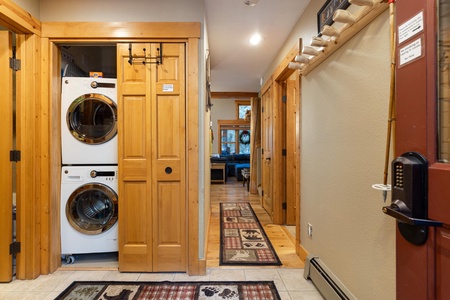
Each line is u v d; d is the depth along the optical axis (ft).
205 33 7.29
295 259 7.59
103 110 7.31
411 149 2.30
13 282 6.24
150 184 6.72
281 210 11.03
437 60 2.11
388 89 3.74
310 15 6.95
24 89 6.37
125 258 6.75
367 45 4.23
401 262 2.46
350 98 4.79
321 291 5.63
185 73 6.71
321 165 6.15
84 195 7.21
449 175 1.89
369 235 4.25
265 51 10.77
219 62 12.35
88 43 6.77
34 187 6.48
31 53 6.37
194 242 6.65
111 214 7.11
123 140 6.74
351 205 4.79
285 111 11.10
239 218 11.98
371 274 4.19
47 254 6.63
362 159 4.42
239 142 29.89
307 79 7.06
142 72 6.71
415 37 2.26
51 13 6.59
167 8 6.62
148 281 6.32
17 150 6.39
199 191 6.76
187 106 6.65
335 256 5.45
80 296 5.68
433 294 2.08
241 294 5.76
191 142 6.63
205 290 5.92
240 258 7.65
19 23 5.88
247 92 20.42
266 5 7.18
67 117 7.00
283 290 5.93
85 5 6.61
